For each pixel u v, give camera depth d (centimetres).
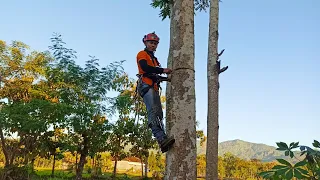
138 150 2091
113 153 2023
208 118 802
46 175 1891
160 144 296
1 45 1992
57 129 1652
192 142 284
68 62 1611
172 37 318
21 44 2039
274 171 235
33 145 1587
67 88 1598
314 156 238
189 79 296
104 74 1614
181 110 289
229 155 5959
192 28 313
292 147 248
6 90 1955
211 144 778
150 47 357
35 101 1520
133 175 2914
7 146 1630
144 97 333
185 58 301
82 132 1549
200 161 4041
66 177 1920
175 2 324
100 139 1609
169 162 284
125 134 1808
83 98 1587
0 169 1538
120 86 1716
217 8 877
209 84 823
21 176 1564
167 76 341
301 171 223
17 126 1466
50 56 2102
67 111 1480
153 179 2370
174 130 287
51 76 1661
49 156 1742
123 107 1612
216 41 848
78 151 1605
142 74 340
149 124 323
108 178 2172
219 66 827
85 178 2119
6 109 1525
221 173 5375
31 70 2012
